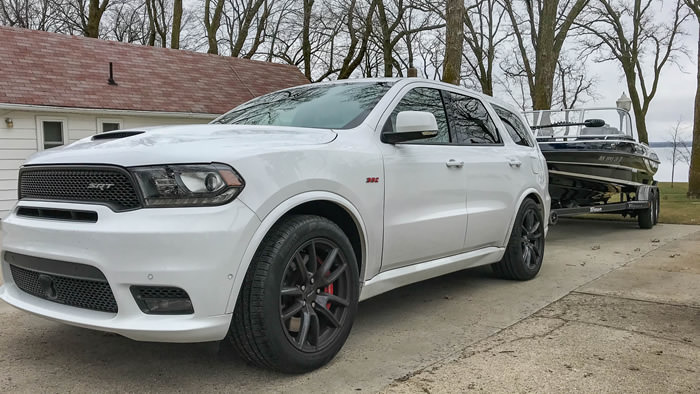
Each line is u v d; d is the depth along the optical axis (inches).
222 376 116.9
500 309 169.6
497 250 192.9
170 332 98.3
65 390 110.3
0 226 126.9
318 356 118.0
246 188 104.1
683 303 174.1
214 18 971.3
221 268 99.9
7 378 116.4
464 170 167.3
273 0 1135.6
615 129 349.7
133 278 98.2
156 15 1127.6
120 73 543.5
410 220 144.6
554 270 232.1
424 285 204.4
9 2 1143.6
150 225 97.9
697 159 623.5
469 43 1117.1
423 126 133.6
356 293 128.0
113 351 132.9
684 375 115.1
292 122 146.3
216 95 586.6
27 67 485.4
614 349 131.0
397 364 123.0
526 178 205.3
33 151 456.1
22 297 121.7
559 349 131.3
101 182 104.9
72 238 103.6
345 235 125.7
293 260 113.5
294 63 1162.6
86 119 483.2
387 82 159.9
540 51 607.8
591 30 1139.3
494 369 118.9
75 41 557.3
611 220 436.1
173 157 101.8
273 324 107.9
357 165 128.3
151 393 108.7
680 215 446.6
